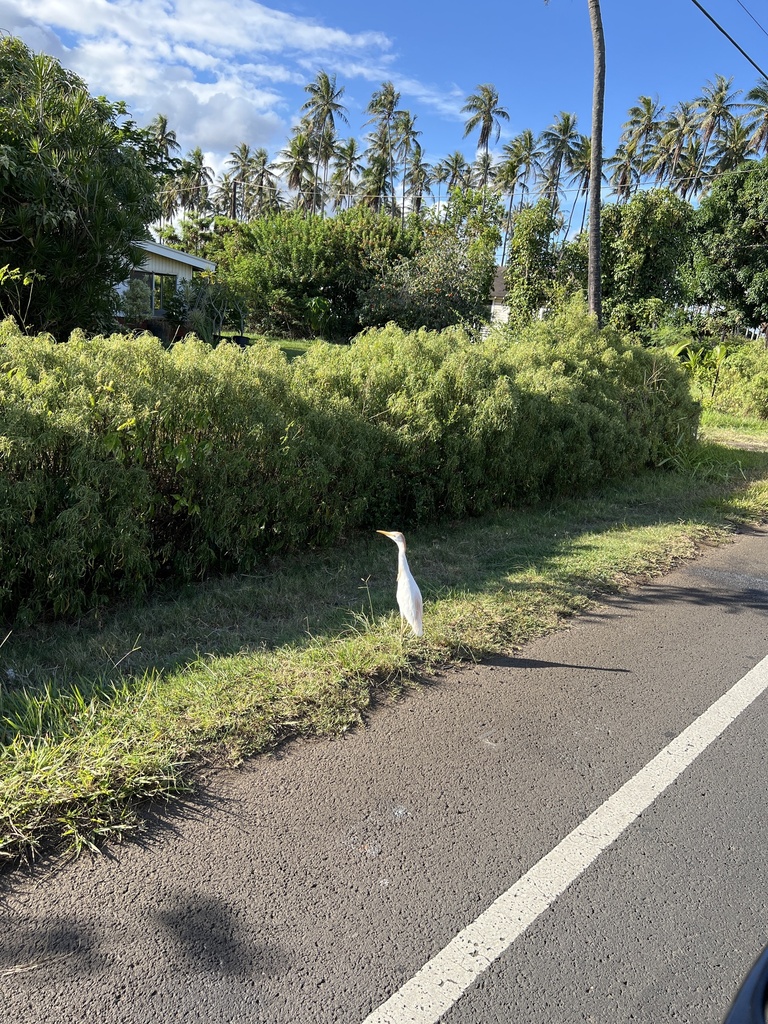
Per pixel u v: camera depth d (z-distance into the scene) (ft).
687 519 28.27
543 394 27.86
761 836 9.80
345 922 7.97
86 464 14.46
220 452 17.16
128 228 36.14
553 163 209.26
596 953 7.75
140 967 7.25
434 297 85.25
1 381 14.51
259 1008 6.90
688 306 106.52
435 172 228.22
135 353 17.08
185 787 10.00
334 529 20.65
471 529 24.52
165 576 17.78
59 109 33.50
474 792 10.40
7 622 14.69
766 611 18.90
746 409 64.75
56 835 8.93
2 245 32.71
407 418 22.63
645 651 15.84
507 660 14.98
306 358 23.90
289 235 104.63
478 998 7.14
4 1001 6.81
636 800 10.44
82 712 11.24
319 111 197.06
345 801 10.02
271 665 13.46
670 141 184.34
